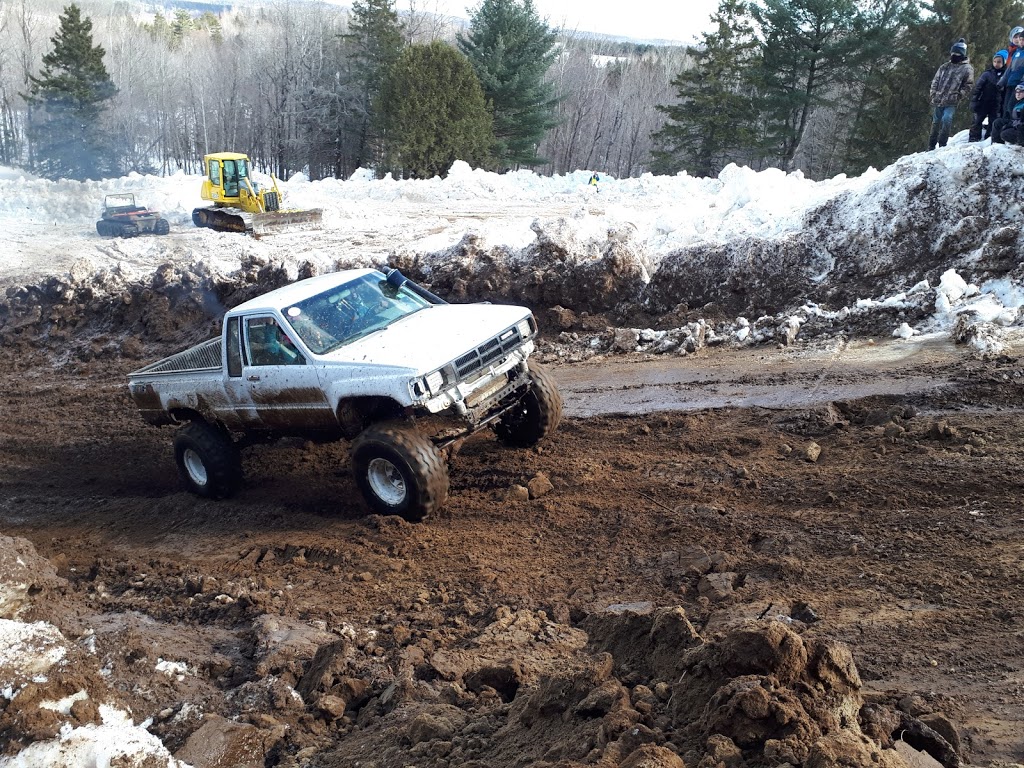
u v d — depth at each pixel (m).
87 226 28.62
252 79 69.31
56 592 6.77
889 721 4.11
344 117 60.12
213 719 5.22
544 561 7.24
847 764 3.38
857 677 4.11
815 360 11.25
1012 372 9.72
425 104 46.81
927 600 5.90
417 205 29.94
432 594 6.91
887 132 38.34
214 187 26.62
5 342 16.31
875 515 7.17
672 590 6.53
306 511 8.91
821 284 13.27
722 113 49.31
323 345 8.32
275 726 5.19
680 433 9.58
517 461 9.23
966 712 4.69
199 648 6.31
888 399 9.64
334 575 7.43
